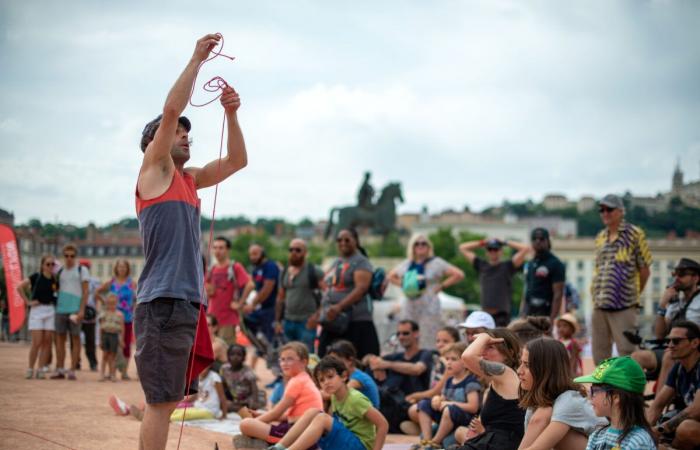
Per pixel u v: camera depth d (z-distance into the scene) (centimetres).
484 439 725
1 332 2402
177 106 560
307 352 938
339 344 957
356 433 807
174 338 564
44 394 1132
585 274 13012
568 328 1197
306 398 912
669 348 876
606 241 1127
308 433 778
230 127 634
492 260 1469
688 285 1013
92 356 1714
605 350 1128
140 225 579
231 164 635
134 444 777
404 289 1386
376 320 2138
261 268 1594
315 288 1457
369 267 1249
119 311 1513
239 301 1533
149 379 562
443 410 949
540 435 634
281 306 1573
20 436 767
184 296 564
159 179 575
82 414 947
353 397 806
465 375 966
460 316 2389
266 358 1577
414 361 1145
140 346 564
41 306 1413
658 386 979
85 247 3175
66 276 1430
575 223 17838
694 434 806
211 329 1502
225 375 1195
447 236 13050
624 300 1102
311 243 17662
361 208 6775
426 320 1381
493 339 748
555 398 647
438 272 1394
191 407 1114
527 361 656
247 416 977
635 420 575
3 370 1503
